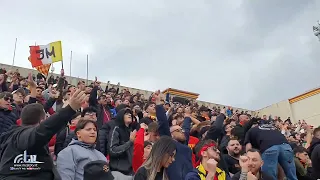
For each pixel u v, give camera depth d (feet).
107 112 16.26
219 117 12.87
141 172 7.62
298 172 12.21
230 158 11.32
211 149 8.82
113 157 10.43
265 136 11.16
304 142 21.52
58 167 8.13
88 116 11.78
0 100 11.59
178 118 15.21
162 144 7.74
